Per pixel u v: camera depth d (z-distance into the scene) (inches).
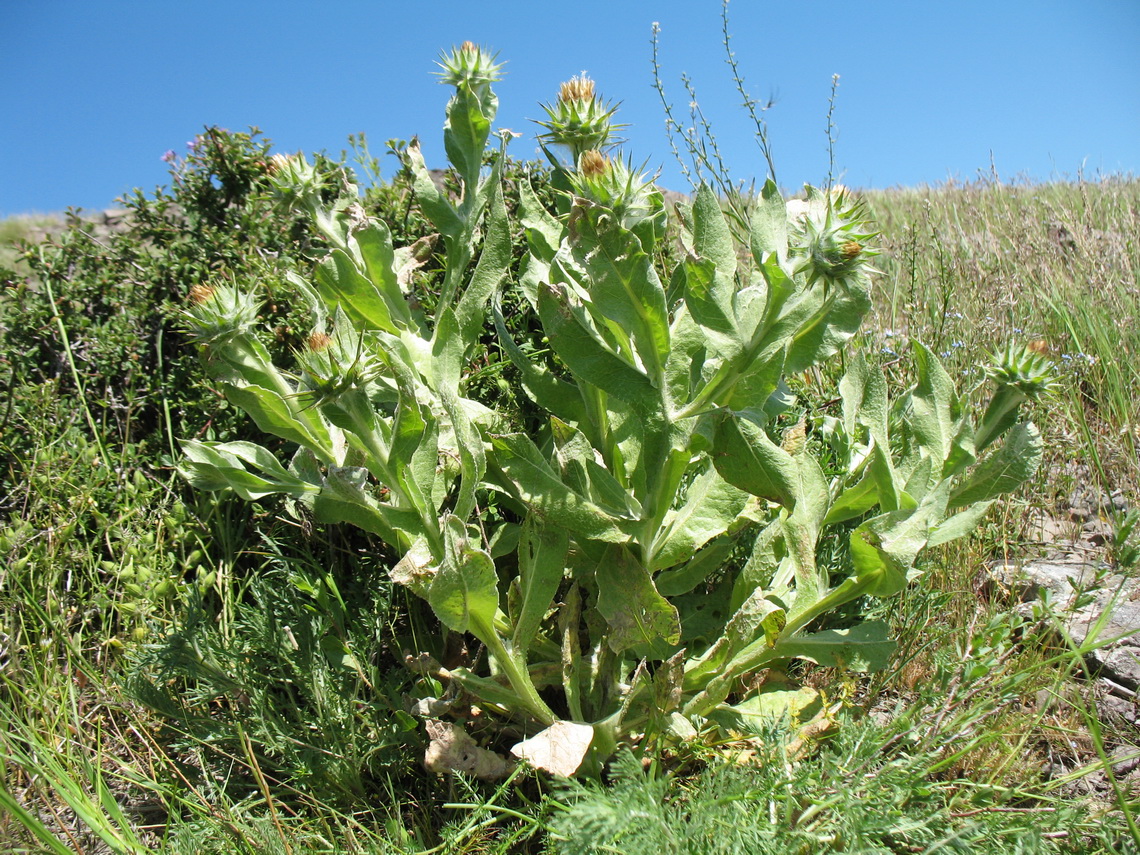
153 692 104.3
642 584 91.7
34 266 162.6
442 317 104.5
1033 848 72.0
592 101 100.8
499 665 93.8
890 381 170.1
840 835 73.8
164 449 147.3
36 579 123.9
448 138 110.4
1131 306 199.9
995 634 102.0
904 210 330.3
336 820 90.8
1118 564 109.9
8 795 79.8
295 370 138.0
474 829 86.9
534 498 89.9
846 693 102.8
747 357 85.9
